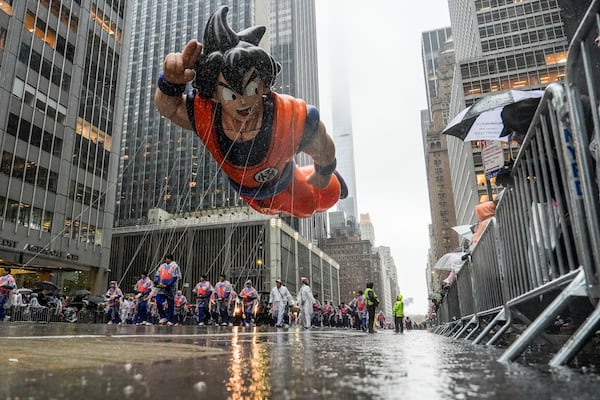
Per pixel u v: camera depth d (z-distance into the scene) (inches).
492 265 248.8
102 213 1716.3
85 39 1720.0
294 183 580.7
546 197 148.6
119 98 1893.5
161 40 4788.4
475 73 2832.2
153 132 4475.9
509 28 3002.0
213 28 461.1
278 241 2910.9
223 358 101.7
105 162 1770.4
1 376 67.0
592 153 114.7
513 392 53.6
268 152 500.1
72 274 1689.2
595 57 108.1
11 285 698.2
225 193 4028.1
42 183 1456.7
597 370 75.0
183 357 103.0
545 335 148.1
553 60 2716.5
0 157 1315.2
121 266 3063.5
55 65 1562.5
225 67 445.7
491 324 205.2
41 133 1473.9
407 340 260.2
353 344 182.1
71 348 123.0
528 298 159.8
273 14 6550.2
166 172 4281.5
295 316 1284.4
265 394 53.2
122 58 1945.1
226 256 2930.6
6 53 1370.6
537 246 156.7
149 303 617.3
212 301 776.3
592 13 95.6
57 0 1593.3
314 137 523.2
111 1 1904.5
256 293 875.4
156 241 3058.6
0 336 184.7
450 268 547.2
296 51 6397.6
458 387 57.8
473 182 2827.3
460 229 530.6
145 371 74.8
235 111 470.6
